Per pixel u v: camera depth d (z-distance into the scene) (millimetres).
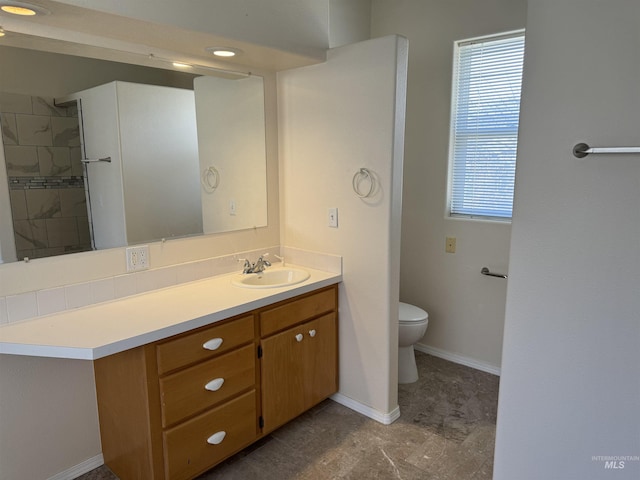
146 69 2174
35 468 1995
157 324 1813
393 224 2361
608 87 1353
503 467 1705
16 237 1835
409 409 2695
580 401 1515
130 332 1730
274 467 2189
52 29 1834
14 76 1792
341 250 2586
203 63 2367
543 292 1534
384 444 2363
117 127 2111
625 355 1417
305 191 2715
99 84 2027
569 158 1434
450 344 3338
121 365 1892
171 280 2352
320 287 2479
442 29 3057
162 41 2049
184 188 2389
